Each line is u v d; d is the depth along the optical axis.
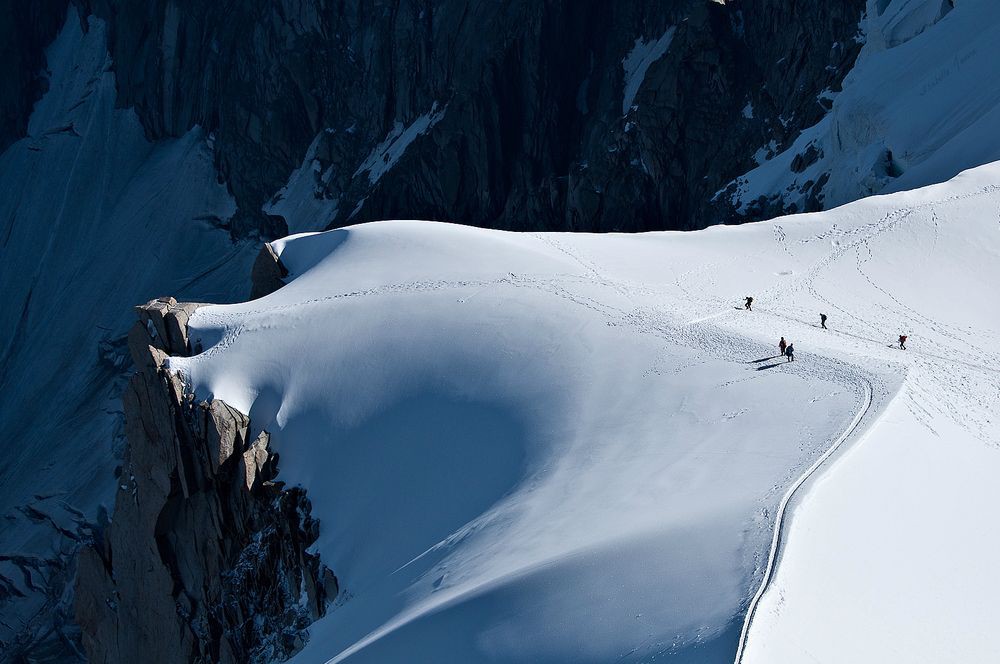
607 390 45.69
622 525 31.34
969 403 40.69
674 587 25.06
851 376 41.94
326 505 47.47
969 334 52.22
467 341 51.94
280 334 54.34
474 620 27.34
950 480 32.94
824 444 34.56
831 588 24.62
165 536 49.91
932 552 28.05
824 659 21.98
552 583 27.33
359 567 44.22
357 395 50.97
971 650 24.22
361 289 58.22
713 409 41.56
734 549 25.92
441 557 38.00
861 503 29.64
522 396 47.28
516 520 37.41
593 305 54.06
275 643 45.31
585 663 23.56
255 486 48.78
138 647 50.69
